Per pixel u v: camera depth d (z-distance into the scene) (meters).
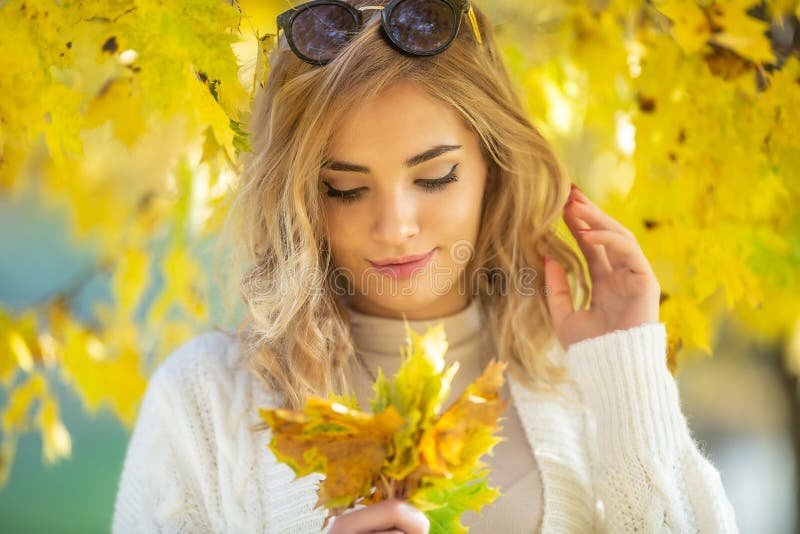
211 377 1.88
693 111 1.97
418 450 1.31
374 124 1.66
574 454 1.90
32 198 2.82
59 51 1.65
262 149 1.80
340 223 1.72
